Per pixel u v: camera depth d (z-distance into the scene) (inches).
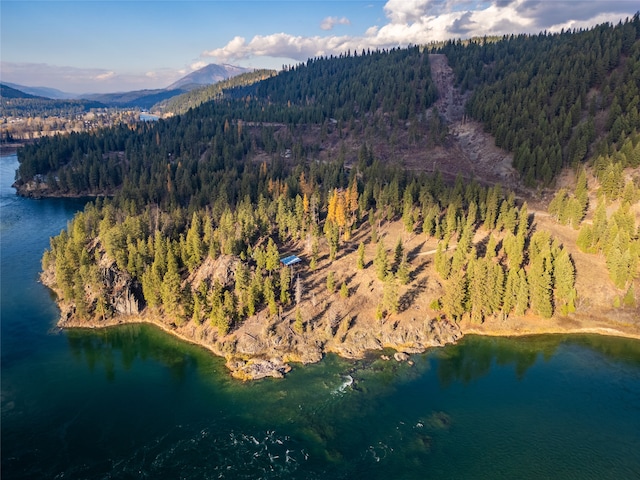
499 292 4736.7
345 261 5497.1
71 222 6737.2
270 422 3331.7
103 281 4852.4
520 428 3361.2
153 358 4175.7
